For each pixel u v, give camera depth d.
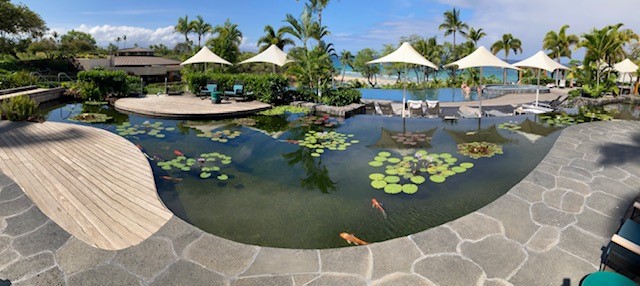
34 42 33.88
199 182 4.67
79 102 12.75
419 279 2.34
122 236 2.99
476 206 3.92
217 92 11.41
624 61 13.77
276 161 5.62
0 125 7.52
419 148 6.29
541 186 3.91
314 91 12.14
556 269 2.43
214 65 22.12
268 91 11.64
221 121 9.28
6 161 4.98
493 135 7.29
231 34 24.58
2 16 25.41
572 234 2.88
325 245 3.19
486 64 9.12
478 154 5.79
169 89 15.43
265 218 3.69
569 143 5.87
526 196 3.64
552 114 9.76
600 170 4.45
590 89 12.97
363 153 6.03
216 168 5.22
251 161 5.64
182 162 5.48
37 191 3.93
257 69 30.42
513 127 8.08
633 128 7.08
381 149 6.27
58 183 4.19
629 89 15.18
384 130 7.97
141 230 3.11
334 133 7.69
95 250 2.59
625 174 4.30
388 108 10.89
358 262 2.53
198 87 13.85
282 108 11.00
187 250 2.64
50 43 35.88
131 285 2.22
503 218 3.17
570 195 3.67
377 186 4.51
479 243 2.76
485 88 18.84
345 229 3.46
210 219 3.67
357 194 4.28
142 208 3.55
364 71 33.91
